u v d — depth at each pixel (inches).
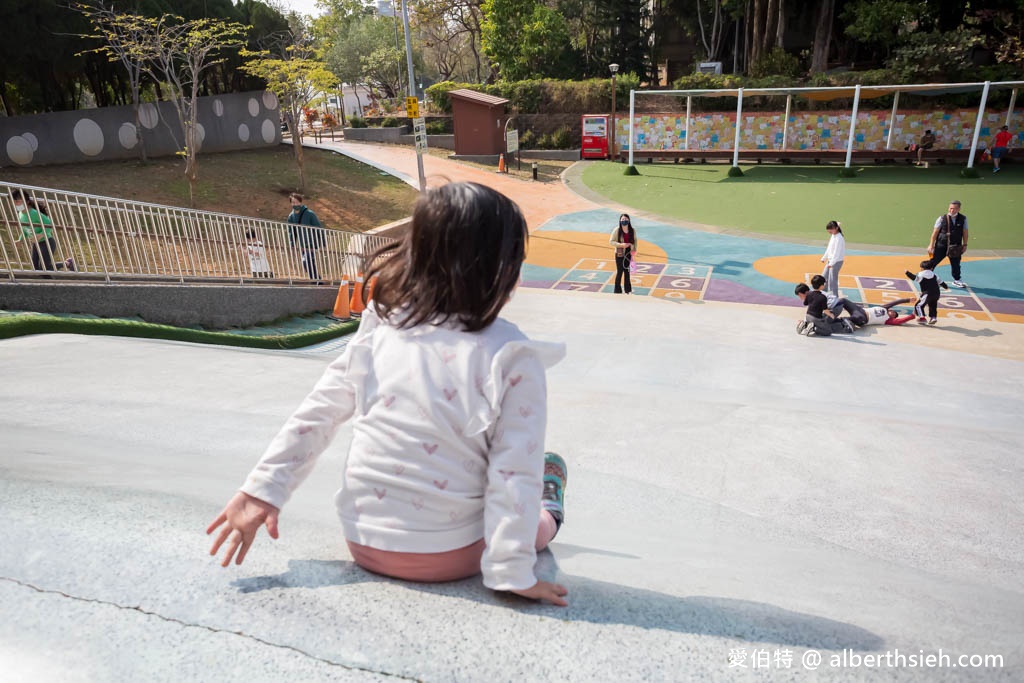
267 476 51.9
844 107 1278.3
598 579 64.8
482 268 49.8
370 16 2348.7
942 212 898.7
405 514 52.2
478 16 1865.2
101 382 219.3
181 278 412.5
